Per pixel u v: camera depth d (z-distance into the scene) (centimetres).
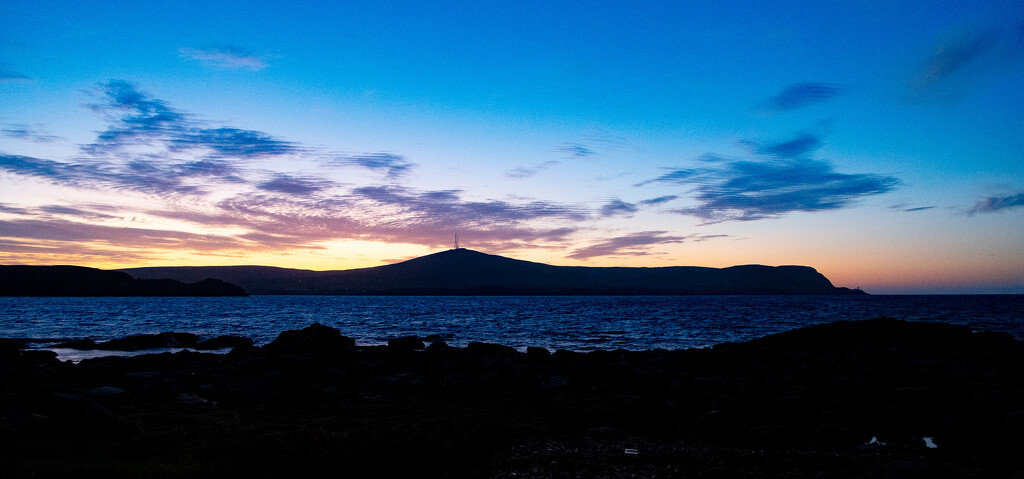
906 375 2566
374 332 7062
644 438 1550
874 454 1363
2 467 1017
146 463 1142
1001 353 2980
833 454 1362
